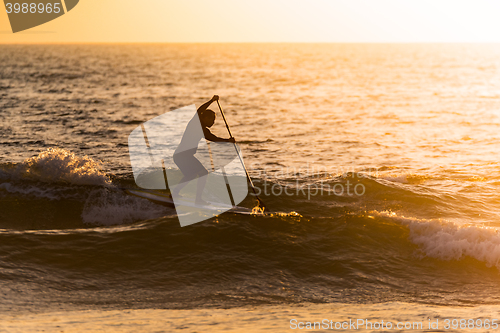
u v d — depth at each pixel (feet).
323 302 12.62
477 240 16.22
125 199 20.39
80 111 57.88
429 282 14.37
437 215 20.17
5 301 11.40
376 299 12.99
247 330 9.47
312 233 17.37
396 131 47.16
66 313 10.85
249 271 14.60
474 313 11.41
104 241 15.84
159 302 12.28
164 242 16.02
